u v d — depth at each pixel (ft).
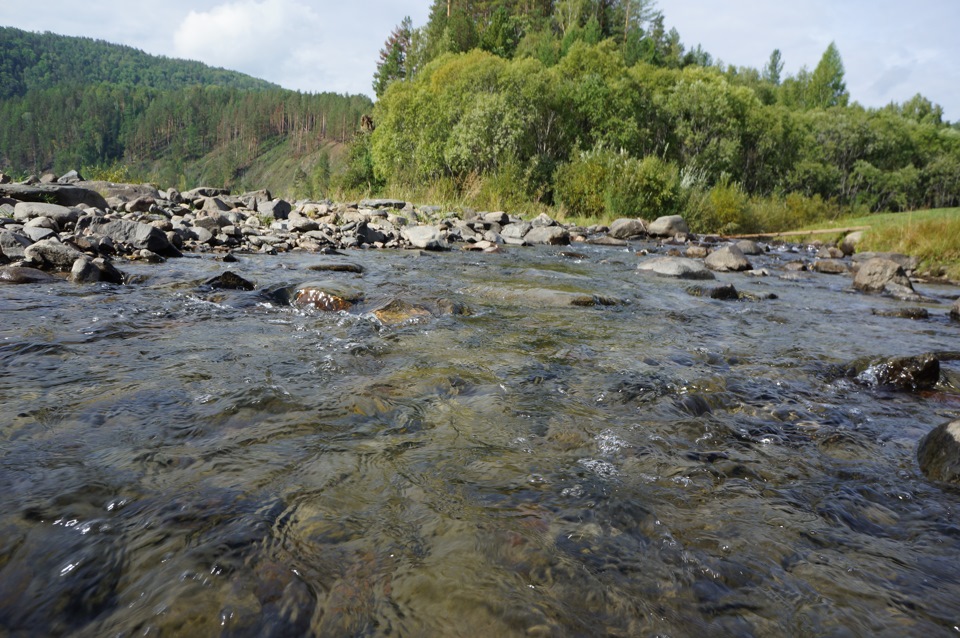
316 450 7.46
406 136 89.76
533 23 221.46
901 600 5.18
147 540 5.30
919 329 19.15
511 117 78.18
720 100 110.11
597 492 6.84
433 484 6.76
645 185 65.46
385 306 16.39
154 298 16.56
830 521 6.57
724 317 19.43
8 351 10.85
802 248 55.26
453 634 4.39
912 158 179.32
